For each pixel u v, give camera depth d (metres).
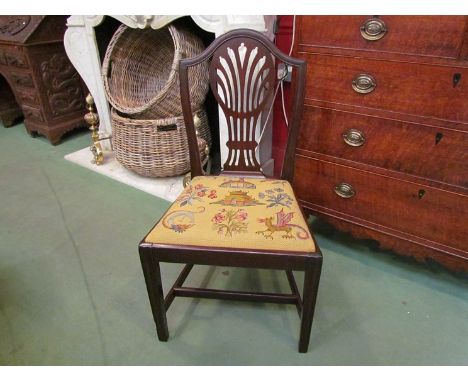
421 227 1.10
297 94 1.02
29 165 2.19
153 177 1.94
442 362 0.96
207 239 0.84
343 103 1.08
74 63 2.07
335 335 1.04
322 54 1.06
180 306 1.16
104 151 2.30
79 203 1.77
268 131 1.68
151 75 2.06
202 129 1.84
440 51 0.87
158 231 0.87
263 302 1.10
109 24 1.99
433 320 1.08
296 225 0.88
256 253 0.82
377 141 1.07
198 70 1.69
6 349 1.02
